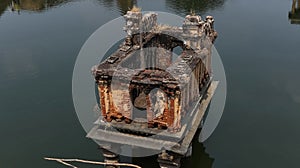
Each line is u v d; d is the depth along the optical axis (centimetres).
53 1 4091
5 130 1781
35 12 3662
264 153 1608
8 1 4138
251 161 1561
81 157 1571
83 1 4038
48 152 1617
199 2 3831
